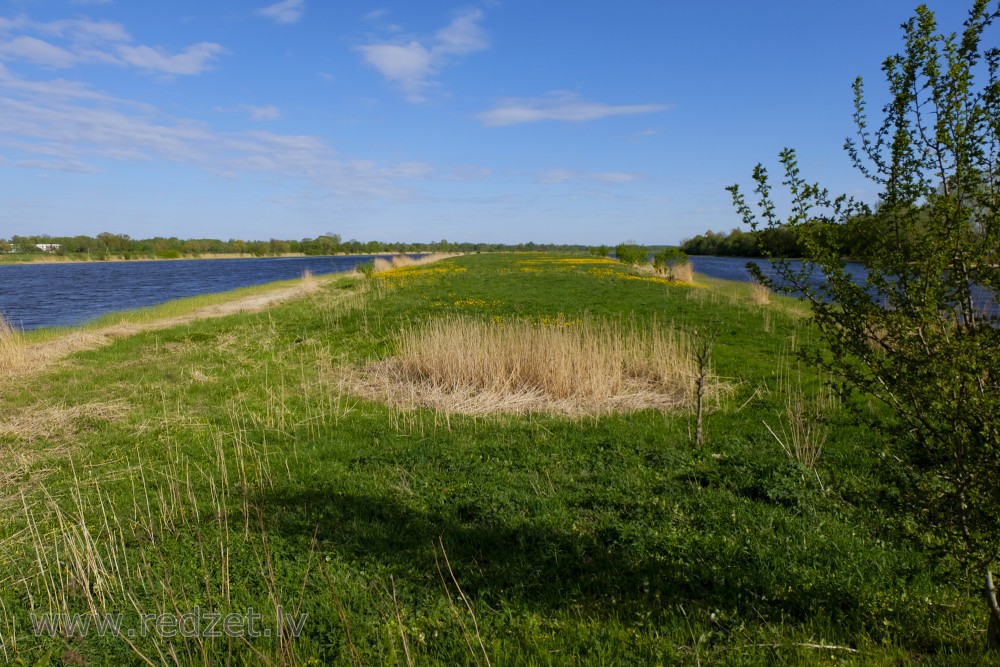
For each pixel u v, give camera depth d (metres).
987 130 2.57
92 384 9.87
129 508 5.18
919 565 3.82
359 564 4.14
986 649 2.92
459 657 3.17
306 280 29.70
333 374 10.38
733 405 7.96
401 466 6.05
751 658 3.03
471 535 4.50
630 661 3.10
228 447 6.79
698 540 4.31
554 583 3.86
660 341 9.90
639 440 6.67
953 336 2.62
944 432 2.67
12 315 25.20
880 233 2.97
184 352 12.70
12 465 6.35
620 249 48.88
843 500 4.77
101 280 51.72
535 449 6.45
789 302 19.36
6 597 3.91
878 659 2.96
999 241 2.52
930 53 2.70
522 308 18.19
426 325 13.70
